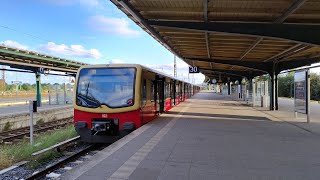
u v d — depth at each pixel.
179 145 9.49
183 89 38.19
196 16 12.91
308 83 16.09
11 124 20.38
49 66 34.47
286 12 11.20
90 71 13.23
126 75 12.98
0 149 12.29
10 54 26.55
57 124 22.44
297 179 6.16
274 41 17.12
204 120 16.58
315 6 10.63
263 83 29.17
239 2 10.66
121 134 12.61
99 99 12.80
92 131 12.73
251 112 22.50
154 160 7.58
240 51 22.50
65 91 39.16
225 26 13.12
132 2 11.43
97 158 7.75
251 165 7.20
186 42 20.05
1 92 81.31
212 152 8.54
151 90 15.57
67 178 6.12
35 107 12.68
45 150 10.55
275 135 11.71
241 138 10.93
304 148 9.24
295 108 18.42
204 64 38.47
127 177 6.20
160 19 13.52
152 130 12.52
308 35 12.59
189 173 6.50
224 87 76.44
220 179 6.11
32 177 8.27
